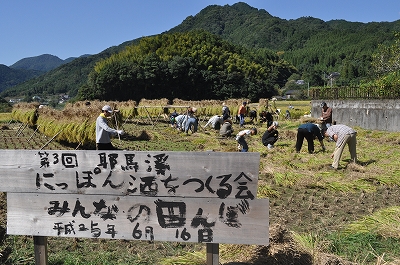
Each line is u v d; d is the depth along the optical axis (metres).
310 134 12.96
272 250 4.43
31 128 25.95
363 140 16.39
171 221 3.60
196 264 4.58
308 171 9.88
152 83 79.25
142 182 3.62
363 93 23.22
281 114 35.78
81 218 3.72
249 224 3.49
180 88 82.44
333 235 5.45
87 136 15.05
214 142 16.72
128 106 31.47
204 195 3.54
